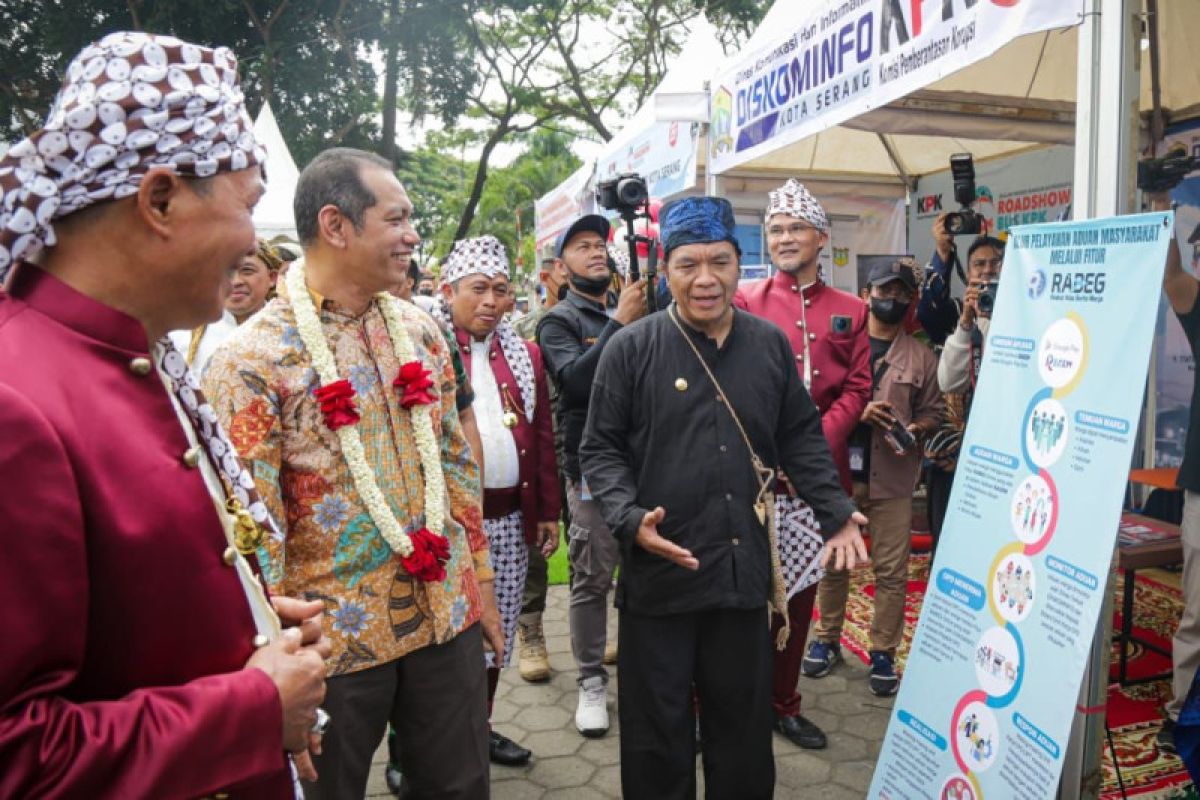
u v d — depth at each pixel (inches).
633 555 94.5
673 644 93.9
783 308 133.0
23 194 37.0
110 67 38.5
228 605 42.8
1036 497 82.2
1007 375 88.6
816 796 115.2
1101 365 77.0
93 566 37.5
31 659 34.1
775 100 150.3
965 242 238.1
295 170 318.3
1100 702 86.7
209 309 44.1
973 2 98.7
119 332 40.3
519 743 134.3
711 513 92.0
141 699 37.5
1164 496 172.1
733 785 96.1
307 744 44.7
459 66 629.9
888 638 144.6
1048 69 172.4
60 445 35.6
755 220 258.7
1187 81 153.4
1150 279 73.3
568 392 131.3
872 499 142.7
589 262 140.9
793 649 126.4
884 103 117.6
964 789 85.2
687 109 184.4
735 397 94.0
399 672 76.6
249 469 67.9
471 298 123.5
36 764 33.6
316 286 74.7
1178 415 176.2
